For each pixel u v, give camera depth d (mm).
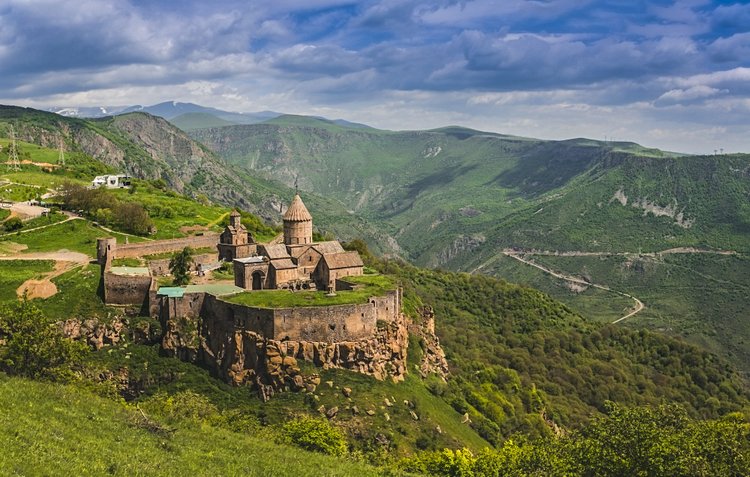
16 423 57094
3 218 186750
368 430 99062
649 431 68688
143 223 187500
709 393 196875
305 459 73000
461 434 113812
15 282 130125
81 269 139625
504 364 185500
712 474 64125
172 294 119438
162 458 60250
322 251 140875
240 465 64875
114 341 119000
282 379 105875
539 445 79188
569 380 186375
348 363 111188
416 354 137000
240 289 123812
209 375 112500
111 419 68000
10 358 84375
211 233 192375
